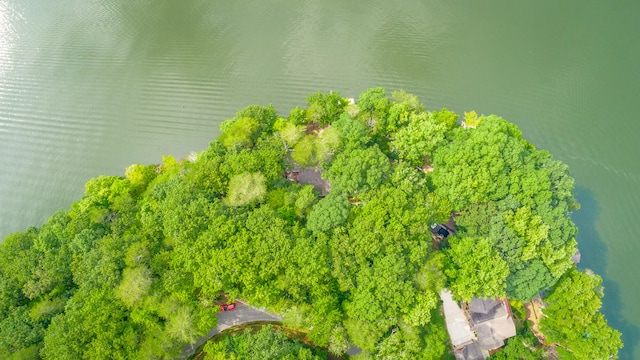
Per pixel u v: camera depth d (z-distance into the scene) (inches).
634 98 4739.2
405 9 5674.2
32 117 5118.1
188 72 5324.8
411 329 3161.9
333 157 3732.8
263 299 3189.0
